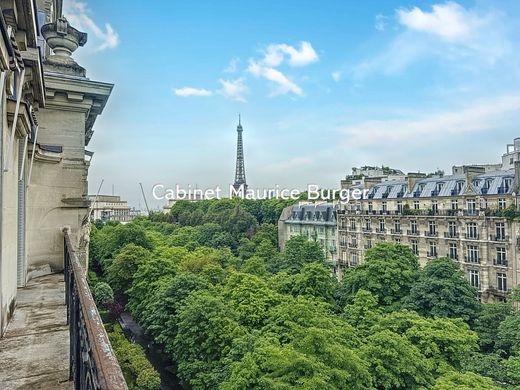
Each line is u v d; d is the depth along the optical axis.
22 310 10.94
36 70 10.25
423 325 29.62
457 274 39.75
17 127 9.98
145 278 49.44
